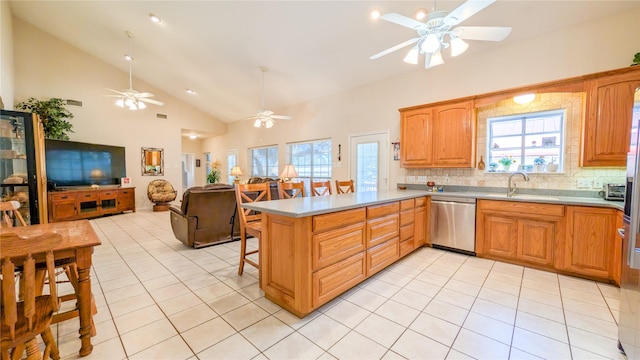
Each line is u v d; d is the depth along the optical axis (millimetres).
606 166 2750
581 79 2762
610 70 2592
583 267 2633
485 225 3246
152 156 7531
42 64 5758
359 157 5160
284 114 6832
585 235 2615
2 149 3406
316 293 2018
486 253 3250
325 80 5137
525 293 2363
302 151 6598
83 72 6305
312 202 2510
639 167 1355
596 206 2551
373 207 2615
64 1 4520
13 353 1334
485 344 1684
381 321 1947
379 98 4816
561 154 3203
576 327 1854
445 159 3744
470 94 3775
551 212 2783
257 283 2623
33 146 3561
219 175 9500
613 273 2473
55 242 1279
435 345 1677
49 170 5387
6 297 1128
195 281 2670
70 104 6133
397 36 3629
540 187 3314
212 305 2191
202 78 6238
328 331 1831
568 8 2830
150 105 7469
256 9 3588
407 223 3238
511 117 3535
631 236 1384
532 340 1718
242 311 2098
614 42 2809
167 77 6703
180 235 3891
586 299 2246
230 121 9055
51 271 1300
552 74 3160
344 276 2268
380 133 4816
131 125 7148
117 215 6484
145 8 4074
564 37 3074
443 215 3572
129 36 5074
